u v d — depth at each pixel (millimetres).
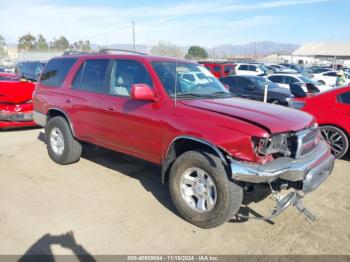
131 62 4855
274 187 3768
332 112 6496
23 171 5734
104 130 5078
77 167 5961
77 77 5672
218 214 3732
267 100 12758
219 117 3787
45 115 6246
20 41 78375
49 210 4340
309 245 3668
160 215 4270
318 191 5078
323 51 62906
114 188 5078
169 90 4379
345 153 6520
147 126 4398
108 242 3676
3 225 3955
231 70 21656
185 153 3971
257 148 3541
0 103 8461
